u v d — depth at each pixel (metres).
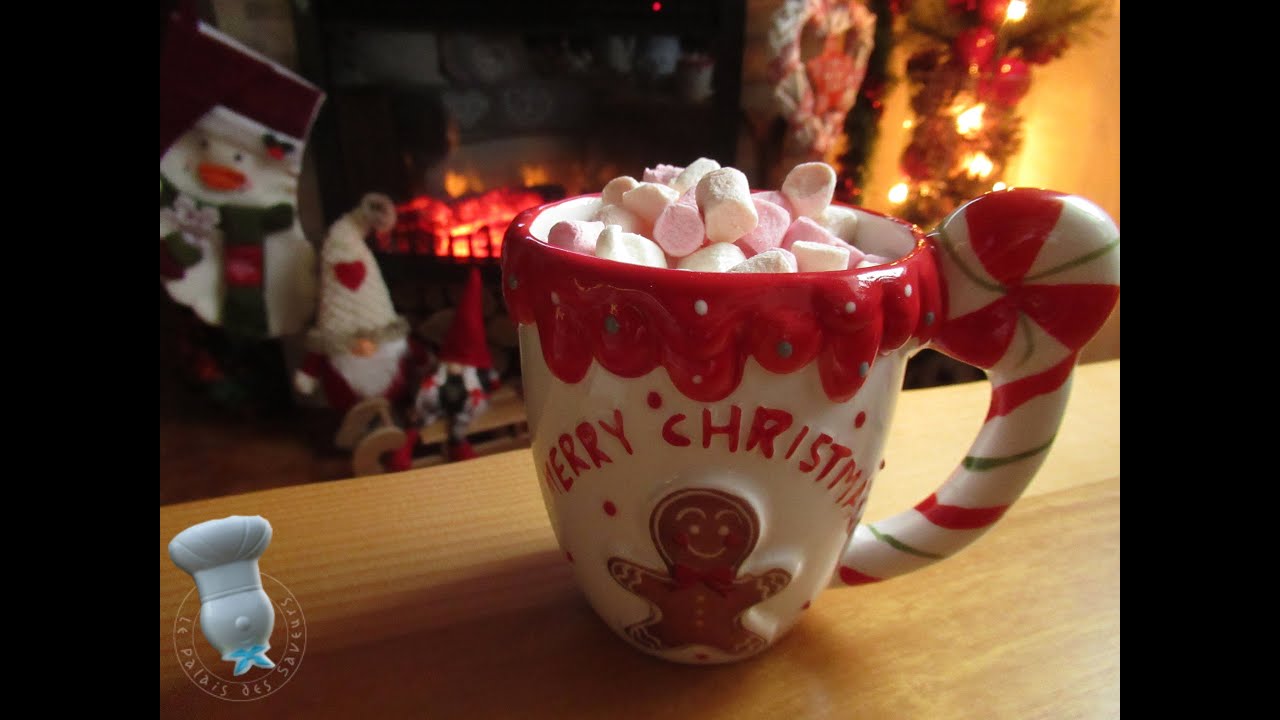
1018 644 0.21
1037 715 0.19
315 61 0.82
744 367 0.16
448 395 0.68
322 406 0.89
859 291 0.16
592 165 1.01
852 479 0.18
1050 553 0.25
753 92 0.87
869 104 0.86
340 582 0.23
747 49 0.86
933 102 0.84
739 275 0.15
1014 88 0.82
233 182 0.69
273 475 0.80
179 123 0.66
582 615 0.22
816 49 0.78
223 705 0.19
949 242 0.18
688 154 0.96
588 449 0.18
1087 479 0.28
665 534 0.18
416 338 0.84
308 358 0.73
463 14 0.84
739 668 0.20
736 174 0.19
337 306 0.70
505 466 0.29
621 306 0.16
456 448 0.70
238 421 0.90
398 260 0.87
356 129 0.88
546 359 0.18
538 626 0.22
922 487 0.28
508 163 0.99
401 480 0.28
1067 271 0.17
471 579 0.23
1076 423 0.32
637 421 0.17
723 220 0.18
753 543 0.18
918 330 0.18
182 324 0.89
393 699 0.19
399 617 0.22
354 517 0.26
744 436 0.17
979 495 0.20
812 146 0.78
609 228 0.18
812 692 0.20
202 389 0.91
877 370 0.17
